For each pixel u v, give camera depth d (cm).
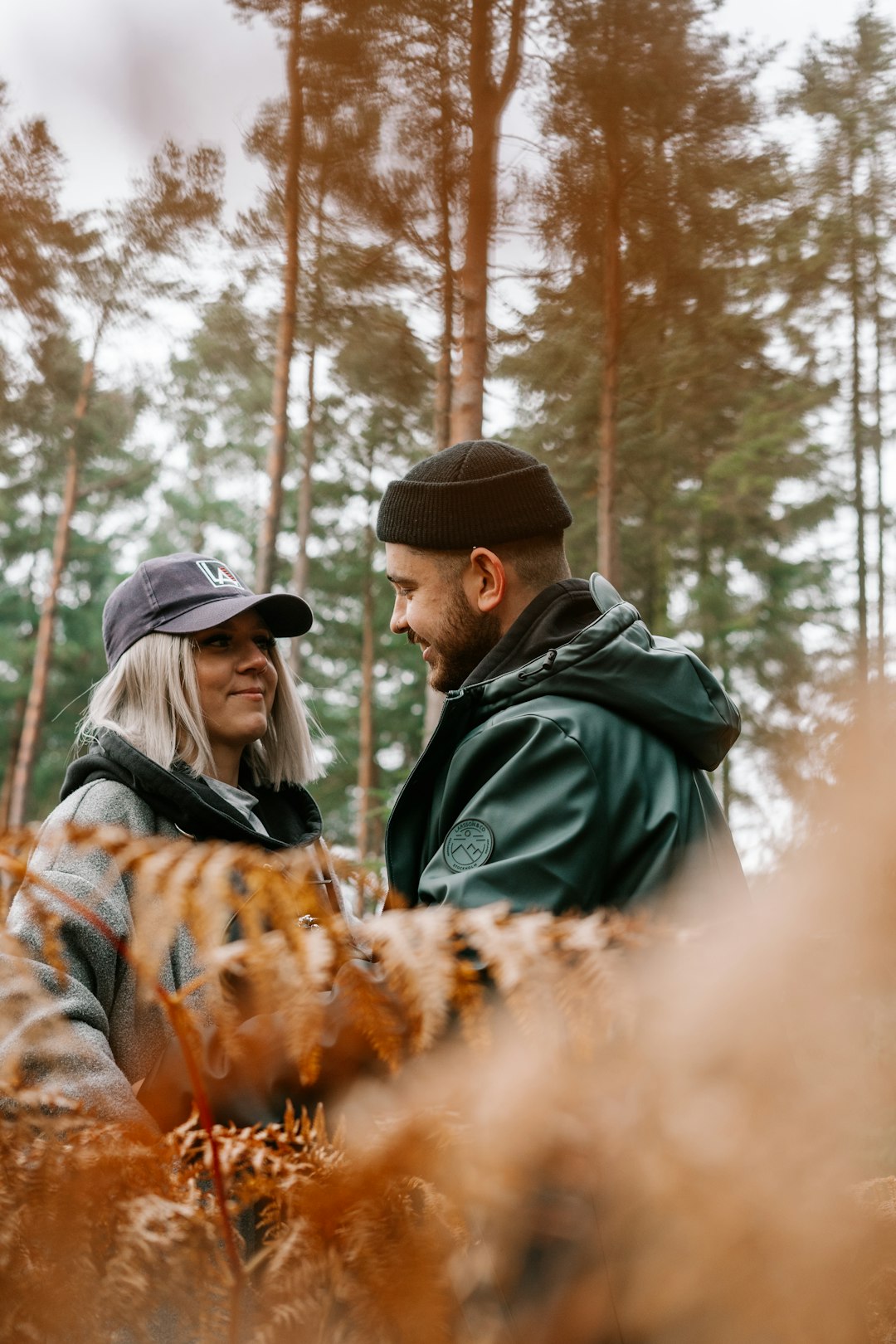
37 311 1443
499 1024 77
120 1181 77
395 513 173
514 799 129
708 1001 51
